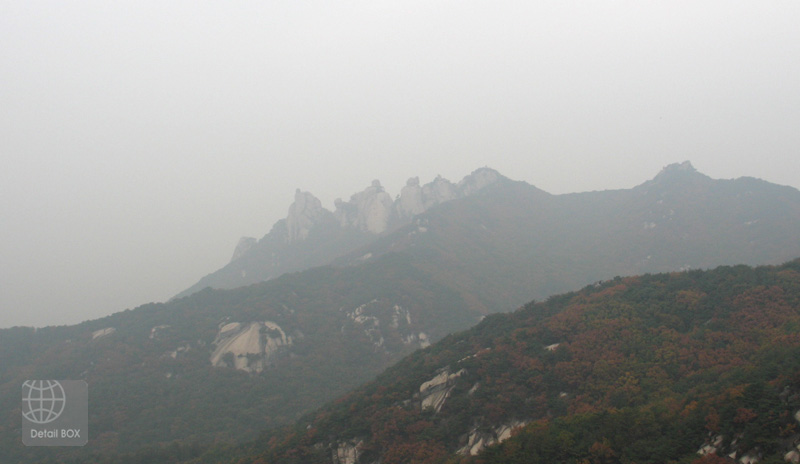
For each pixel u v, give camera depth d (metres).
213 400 134.25
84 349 158.75
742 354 68.88
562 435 60.16
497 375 82.94
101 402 129.75
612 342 81.88
